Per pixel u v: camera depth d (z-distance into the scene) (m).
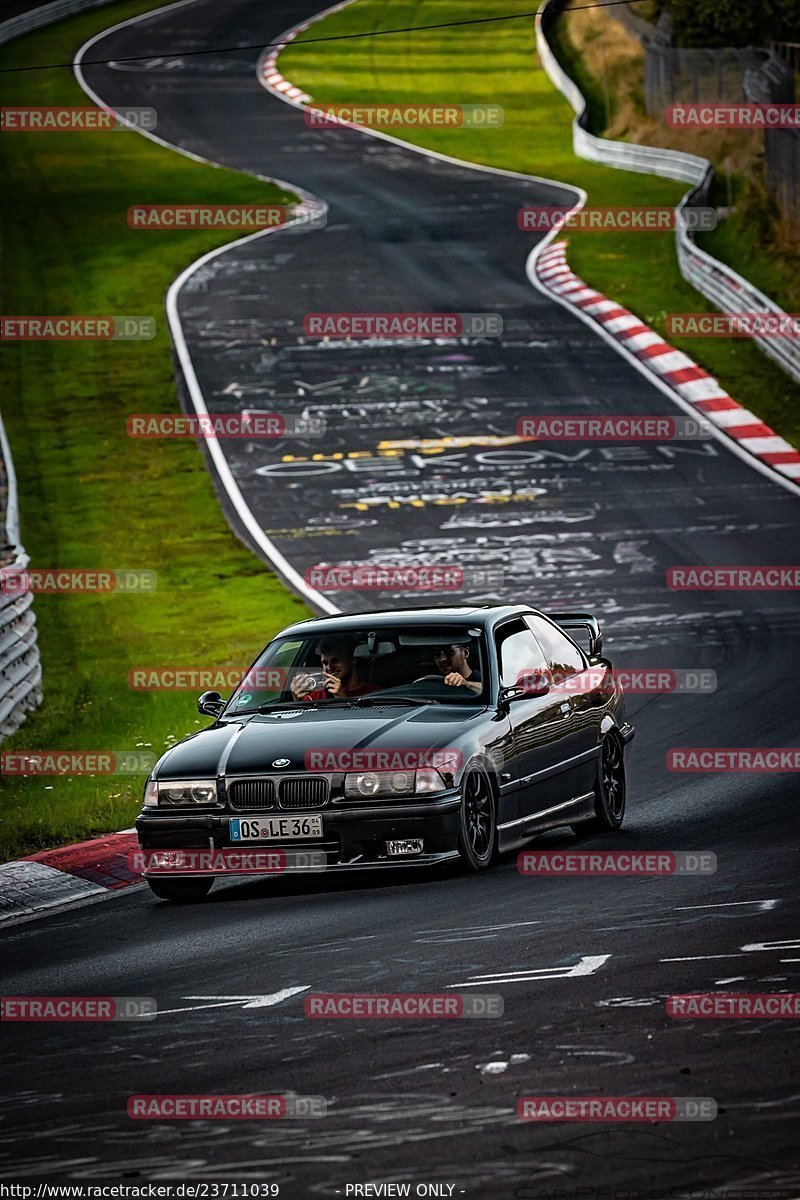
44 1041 18.39
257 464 81.38
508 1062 16.11
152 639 56.56
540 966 19.95
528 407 87.75
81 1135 14.84
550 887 25.16
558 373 93.38
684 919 22.11
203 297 112.88
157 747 40.78
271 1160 13.87
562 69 180.25
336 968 20.66
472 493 74.69
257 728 27.53
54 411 92.25
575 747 30.08
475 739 26.98
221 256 123.12
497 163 152.38
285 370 96.56
